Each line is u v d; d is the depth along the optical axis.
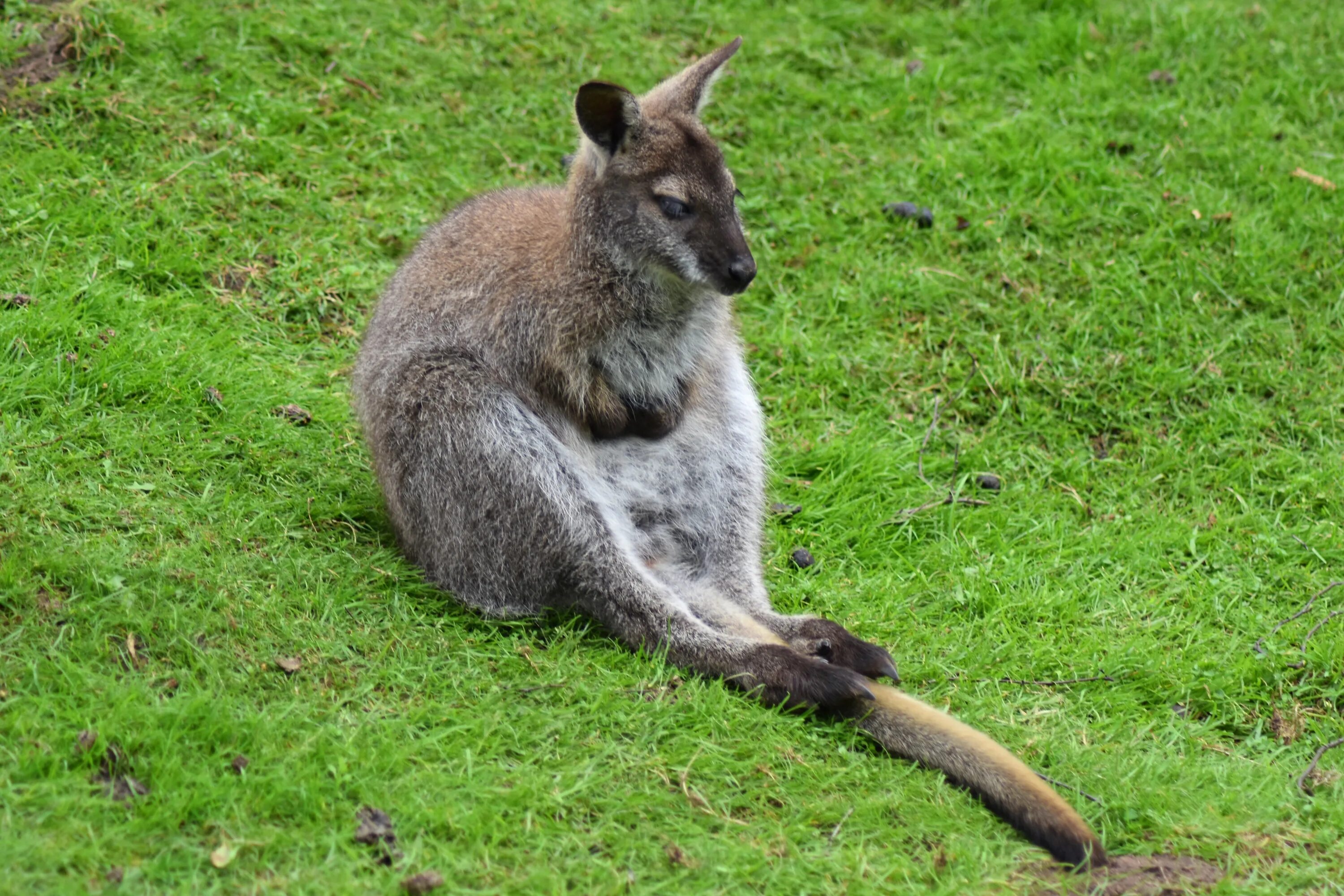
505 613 11.90
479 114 18.98
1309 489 15.19
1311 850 10.16
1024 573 13.83
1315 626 13.08
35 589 10.48
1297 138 19.88
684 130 12.42
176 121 17.27
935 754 10.48
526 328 12.22
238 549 11.80
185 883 8.34
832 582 13.60
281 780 9.20
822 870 9.28
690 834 9.46
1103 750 11.21
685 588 12.58
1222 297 17.48
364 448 13.91
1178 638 13.11
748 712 10.77
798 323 17.19
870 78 20.67
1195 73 20.89
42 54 17.33
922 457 15.59
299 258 16.27
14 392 12.72
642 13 21.11
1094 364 16.80
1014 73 21.00
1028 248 18.06
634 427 12.80
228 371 14.09
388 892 8.59
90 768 9.16
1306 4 22.39
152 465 12.53
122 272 15.25
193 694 9.93
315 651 10.79
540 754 10.06
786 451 15.48
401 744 9.89
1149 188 18.92
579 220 12.32
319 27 19.12
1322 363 16.78
